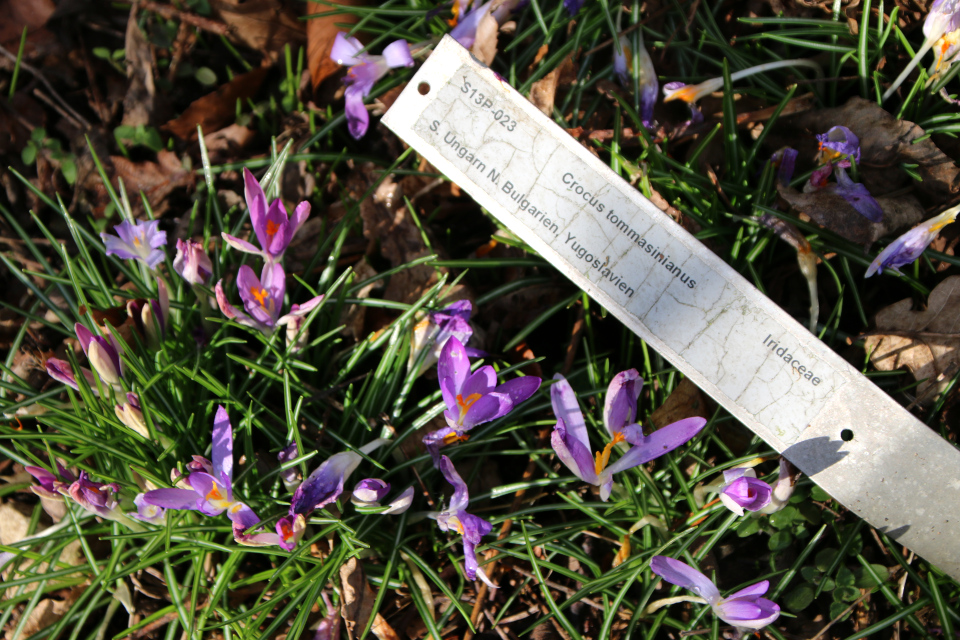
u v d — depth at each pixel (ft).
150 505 1.21
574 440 1.21
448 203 1.50
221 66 1.62
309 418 1.31
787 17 1.51
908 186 1.39
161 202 1.54
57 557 1.28
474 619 1.27
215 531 1.27
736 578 1.32
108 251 1.28
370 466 1.32
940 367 1.34
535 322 1.38
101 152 1.57
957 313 1.34
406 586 1.30
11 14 1.61
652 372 1.38
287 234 1.25
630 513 1.32
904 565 1.28
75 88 1.61
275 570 1.22
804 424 1.25
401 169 1.49
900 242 1.28
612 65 1.48
